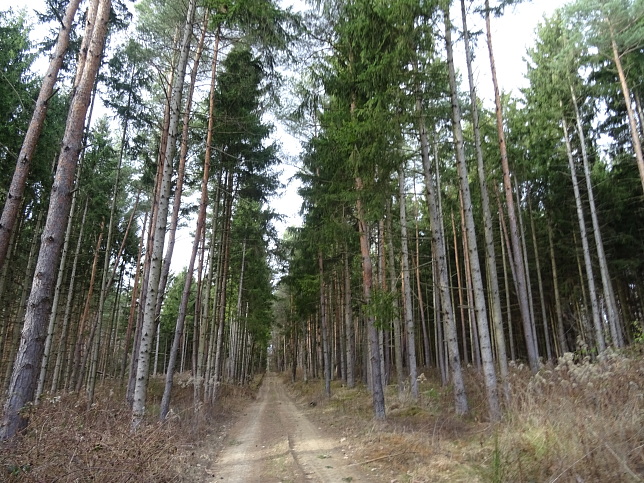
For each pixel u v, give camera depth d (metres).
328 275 21.75
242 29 10.73
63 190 6.34
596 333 16.00
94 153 16.73
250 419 16.39
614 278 21.50
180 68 10.97
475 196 18.86
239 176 17.27
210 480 6.95
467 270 19.98
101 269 23.53
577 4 14.59
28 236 17.22
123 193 21.38
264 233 19.52
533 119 17.73
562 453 4.76
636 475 4.05
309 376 42.38
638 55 14.38
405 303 15.67
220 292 20.47
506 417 7.55
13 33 13.83
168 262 12.29
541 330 29.38
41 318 5.94
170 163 10.60
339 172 11.72
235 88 12.94
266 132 14.98
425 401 13.43
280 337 68.69
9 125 12.17
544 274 24.97
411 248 25.34
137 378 9.38
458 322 31.78
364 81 9.96
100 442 5.33
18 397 5.56
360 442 9.09
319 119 12.30
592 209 16.53
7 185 13.09
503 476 4.87
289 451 9.15
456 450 7.09
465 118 12.95
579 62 15.93
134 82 13.02
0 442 4.98
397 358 17.64
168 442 6.35
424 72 9.55
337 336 34.41
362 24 9.27
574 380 7.11
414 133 10.68
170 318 43.25
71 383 20.30
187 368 51.31
